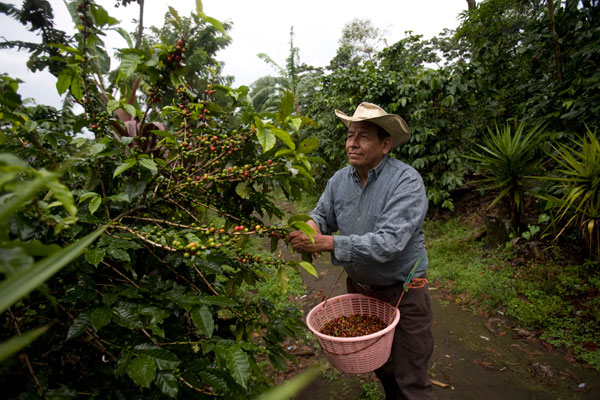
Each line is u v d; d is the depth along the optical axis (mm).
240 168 1184
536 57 4070
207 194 1246
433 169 4738
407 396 1679
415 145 4637
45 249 458
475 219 4426
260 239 5293
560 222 3344
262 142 987
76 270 865
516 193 3422
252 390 940
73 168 1004
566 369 2143
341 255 1506
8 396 604
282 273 1181
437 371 2299
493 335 2580
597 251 2854
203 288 1181
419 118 4473
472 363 2326
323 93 6477
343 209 1914
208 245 960
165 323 962
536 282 2916
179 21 1057
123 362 754
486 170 4184
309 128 6961
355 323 1734
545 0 3885
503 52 4516
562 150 2992
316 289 3613
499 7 4234
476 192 5016
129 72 1014
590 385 1996
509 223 3646
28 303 814
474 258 3643
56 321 786
